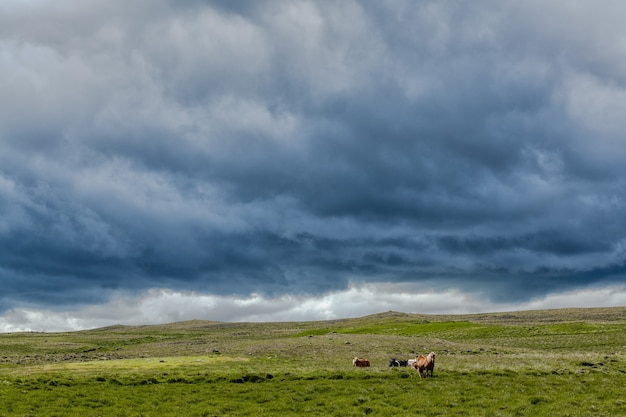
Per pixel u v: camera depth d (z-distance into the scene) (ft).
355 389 146.30
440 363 195.52
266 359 225.76
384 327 578.25
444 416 117.91
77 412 128.77
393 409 125.18
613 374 159.53
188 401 139.85
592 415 113.70
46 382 158.61
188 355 269.23
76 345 533.96
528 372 164.04
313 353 254.68
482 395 134.21
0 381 159.02
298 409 129.80
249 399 141.49
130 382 161.27
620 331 406.00
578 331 427.33
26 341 606.14
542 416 114.62
